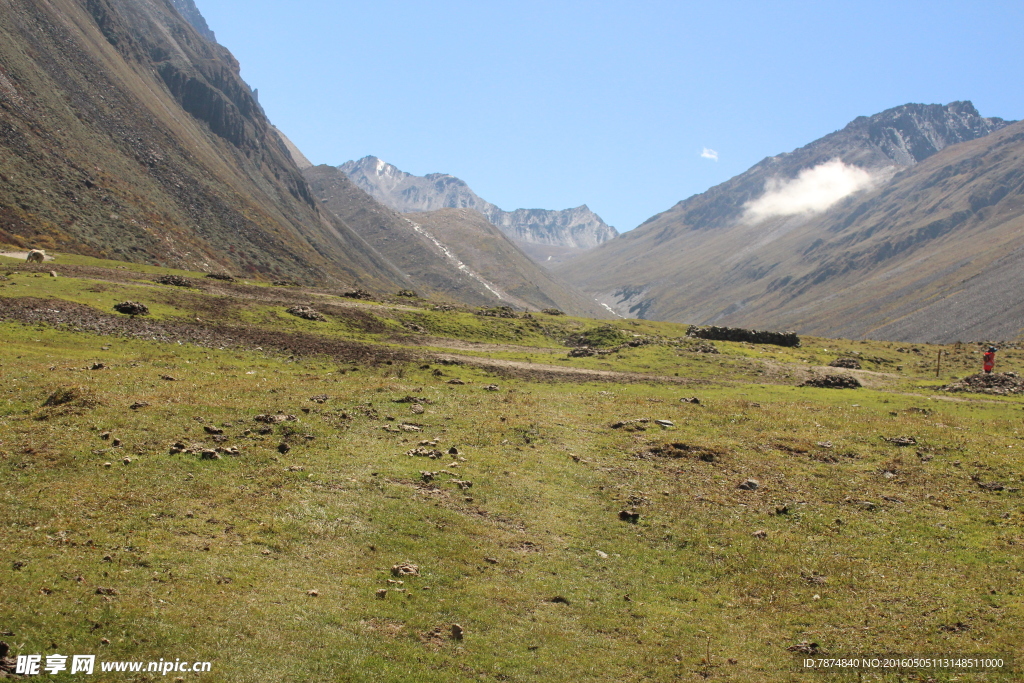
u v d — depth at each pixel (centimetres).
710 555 2381
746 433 3631
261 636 1642
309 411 3244
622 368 6756
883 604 2053
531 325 9975
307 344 5966
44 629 1527
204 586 1789
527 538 2355
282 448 2758
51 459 2395
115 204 18325
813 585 2188
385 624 1780
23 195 15175
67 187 17000
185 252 18825
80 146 19275
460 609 1894
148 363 4350
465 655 1700
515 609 1934
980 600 2039
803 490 2920
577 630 1878
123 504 2153
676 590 2144
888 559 2338
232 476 2472
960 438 3544
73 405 2872
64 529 1961
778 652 1833
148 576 1791
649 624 1942
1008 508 2709
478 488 2658
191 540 2011
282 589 1842
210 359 4975
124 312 5888
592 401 4241
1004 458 3231
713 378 6488
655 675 1706
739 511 2725
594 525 2525
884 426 3800
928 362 9331
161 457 2517
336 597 1853
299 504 2320
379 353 5966
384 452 2880
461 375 5253
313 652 1620
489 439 3206
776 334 10144
